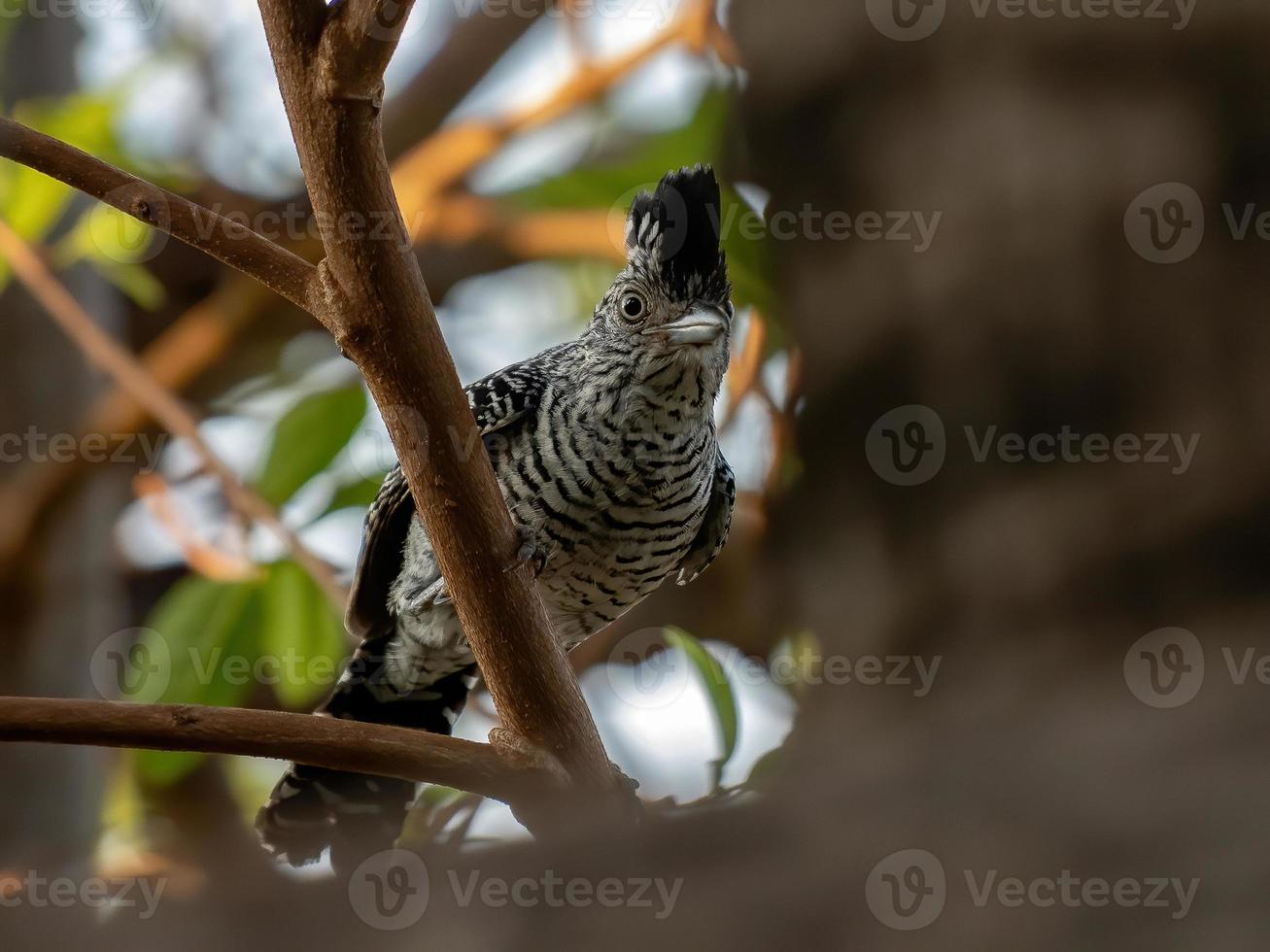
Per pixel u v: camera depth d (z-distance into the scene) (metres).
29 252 3.91
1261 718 0.91
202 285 5.56
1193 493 1.10
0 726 1.77
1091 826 0.90
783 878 0.94
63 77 5.19
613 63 4.57
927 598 1.20
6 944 1.08
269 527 3.64
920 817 0.94
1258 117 1.18
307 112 1.76
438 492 2.05
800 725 1.36
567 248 4.64
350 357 1.93
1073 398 1.18
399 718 3.96
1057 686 1.05
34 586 4.71
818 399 1.34
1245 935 0.83
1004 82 1.25
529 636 2.16
